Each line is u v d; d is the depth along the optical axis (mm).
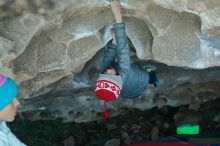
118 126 7129
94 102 6309
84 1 4055
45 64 4586
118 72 4227
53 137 6793
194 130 6680
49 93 5527
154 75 4883
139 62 5191
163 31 4395
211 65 4602
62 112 6500
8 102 3344
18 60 4449
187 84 6293
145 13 4270
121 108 6812
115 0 4062
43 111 6391
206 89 6473
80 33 4406
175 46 4480
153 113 7203
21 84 4859
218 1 3977
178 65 4617
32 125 6695
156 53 4551
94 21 4352
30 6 3455
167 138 6152
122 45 4125
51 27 4242
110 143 6988
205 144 5730
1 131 3389
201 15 4074
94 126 7129
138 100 6488
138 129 7121
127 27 4539
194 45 4465
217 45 4477
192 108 6910
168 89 6301
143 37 4613
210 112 7035
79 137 6941
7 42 4094
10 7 3426
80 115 6664
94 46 4547
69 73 4848
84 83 5383
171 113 7164
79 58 4613
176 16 4297
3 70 4332
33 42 4363
